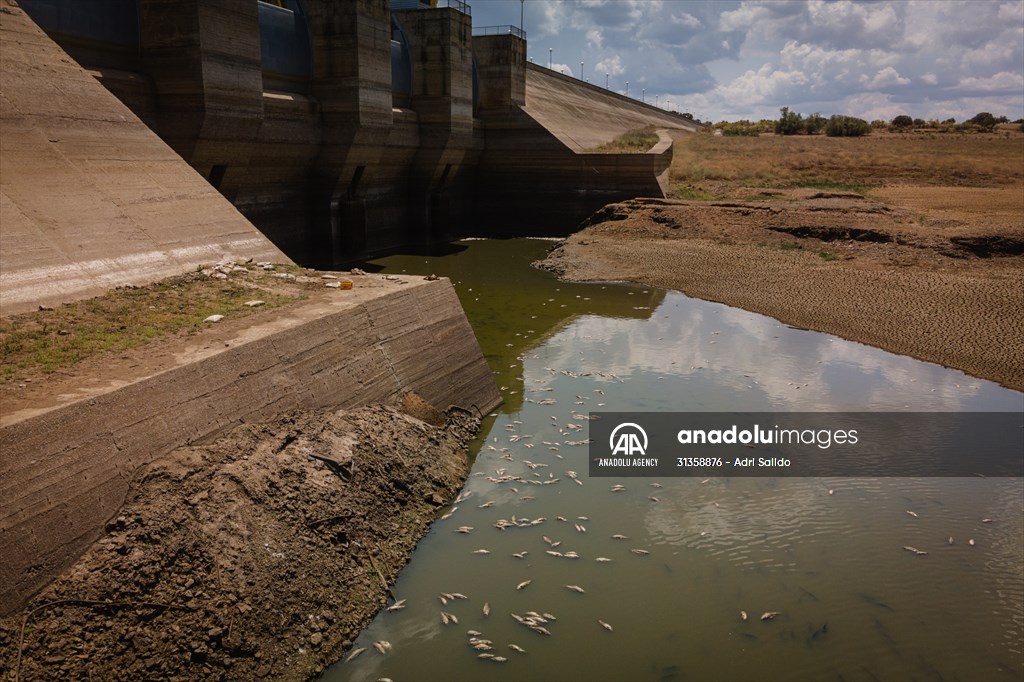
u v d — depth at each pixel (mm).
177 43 22172
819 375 18750
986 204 45906
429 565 10234
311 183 32969
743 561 10617
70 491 7262
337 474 10227
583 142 52344
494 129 46969
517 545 10812
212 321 11344
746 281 29797
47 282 11367
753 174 60312
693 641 8914
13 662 6254
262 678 7543
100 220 13266
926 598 9805
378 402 12562
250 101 24734
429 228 43500
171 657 7043
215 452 8969
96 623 6855
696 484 12914
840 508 12172
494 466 13320
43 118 14047
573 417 15750
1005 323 22688
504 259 37625
